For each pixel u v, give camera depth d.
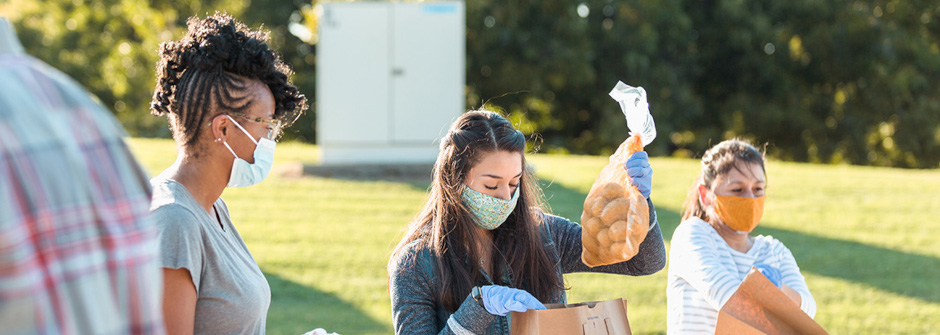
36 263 1.25
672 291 3.19
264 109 2.21
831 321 5.50
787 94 26.53
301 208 8.91
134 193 1.39
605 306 2.33
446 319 2.39
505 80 25.19
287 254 7.01
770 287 2.59
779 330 2.63
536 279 2.52
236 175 2.20
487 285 2.40
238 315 2.18
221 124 2.17
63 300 1.27
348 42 11.44
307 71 27.95
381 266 6.76
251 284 2.23
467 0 24.20
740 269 3.18
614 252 2.47
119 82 28.55
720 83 27.59
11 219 1.23
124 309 1.35
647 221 2.49
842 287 6.33
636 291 6.11
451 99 11.61
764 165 3.27
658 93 25.64
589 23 25.92
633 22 25.38
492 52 25.55
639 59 25.02
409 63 11.52
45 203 1.26
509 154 2.40
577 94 26.91
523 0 24.92
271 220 8.31
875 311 5.75
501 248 2.53
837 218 8.75
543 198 2.82
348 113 11.48
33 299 1.24
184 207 2.09
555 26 25.20
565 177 11.06
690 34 26.47
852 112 26.27
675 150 28.09
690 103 26.00
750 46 25.70
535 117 28.00
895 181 11.08
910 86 25.16
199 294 2.13
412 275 2.38
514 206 2.48
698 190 3.32
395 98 11.52
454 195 2.41
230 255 2.22
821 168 12.91
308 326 5.29
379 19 11.46
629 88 2.64
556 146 27.20
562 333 2.21
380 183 10.48
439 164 2.46
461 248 2.40
